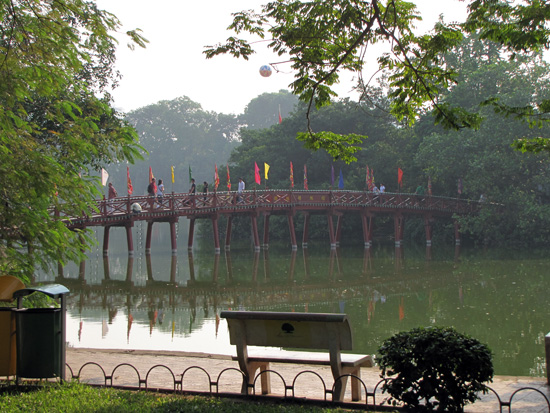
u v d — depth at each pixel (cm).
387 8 1017
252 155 6488
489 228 4284
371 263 3412
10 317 798
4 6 959
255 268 3241
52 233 995
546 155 4003
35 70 946
